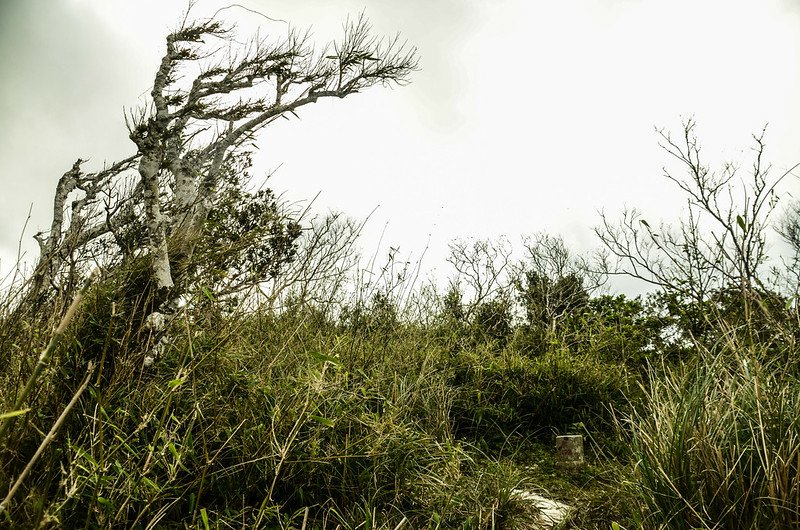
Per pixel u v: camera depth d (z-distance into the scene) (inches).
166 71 196.9
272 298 126.0
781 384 92.8
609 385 215.8
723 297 118.3
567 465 161.9
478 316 285.9
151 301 125.3
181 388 108.5
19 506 71.1
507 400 207.2
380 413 148.8
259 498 100.0
